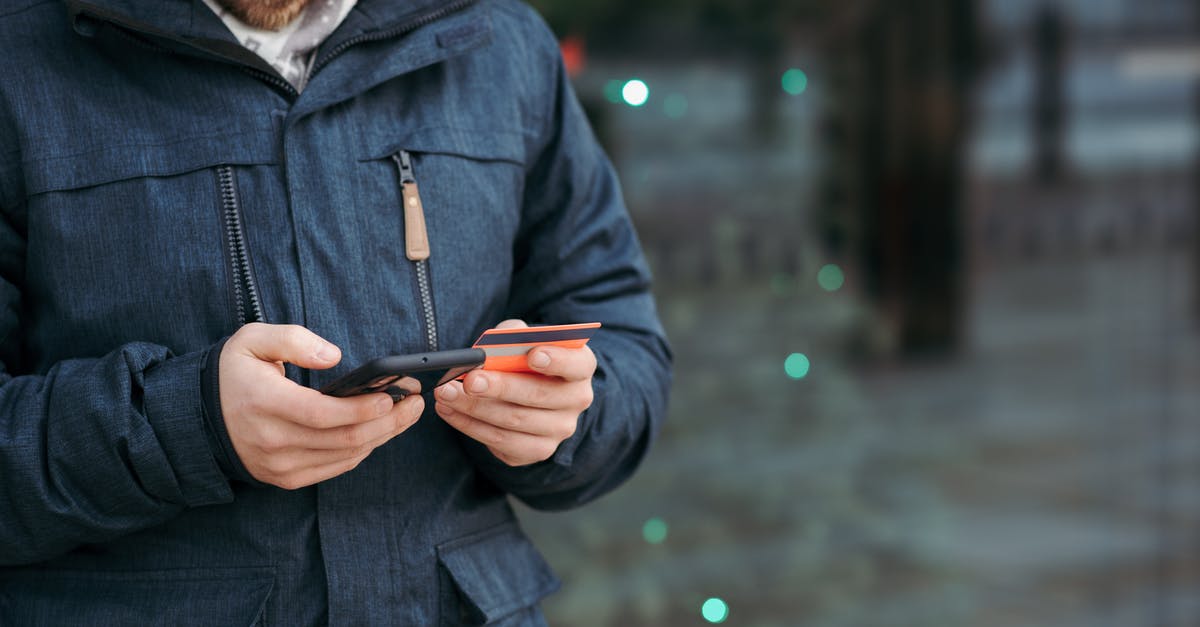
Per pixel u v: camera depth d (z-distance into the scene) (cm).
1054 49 441
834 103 393
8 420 130
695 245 374
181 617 133
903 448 415
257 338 128
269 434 127
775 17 371
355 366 136
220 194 135
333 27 139
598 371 147
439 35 143
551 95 155
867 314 407
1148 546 436
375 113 141
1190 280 462
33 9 136
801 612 388
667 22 354
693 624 376
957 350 426
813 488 397
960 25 415
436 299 140
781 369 392
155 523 132
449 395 132
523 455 137
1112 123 453
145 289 133
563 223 155
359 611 137
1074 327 449
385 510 139
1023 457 439
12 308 137
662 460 379
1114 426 449
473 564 143
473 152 144
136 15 133
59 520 130
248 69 137
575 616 360
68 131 133
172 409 128
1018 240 440
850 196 397
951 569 409
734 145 373
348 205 137
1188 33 456
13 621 136
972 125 425
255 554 135
